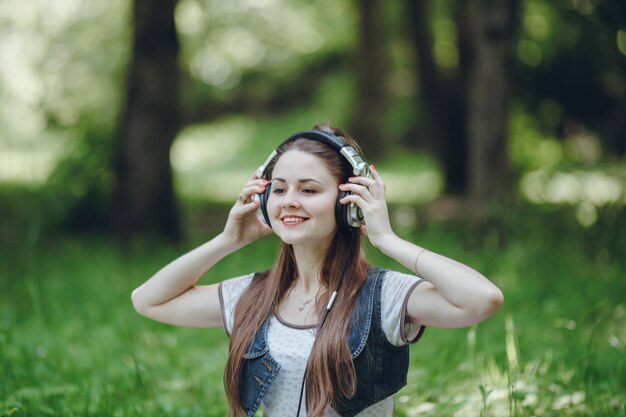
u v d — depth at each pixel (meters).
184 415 3.66
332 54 28.28
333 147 2.45
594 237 7.59
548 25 12.11
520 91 12.76
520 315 5.35
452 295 2.23
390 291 2.38
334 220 2.44
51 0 12.83
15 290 6.46
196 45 17.88
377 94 22.83
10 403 3.57
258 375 2.42
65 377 4.23
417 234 9.58
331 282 2.46
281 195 2.46
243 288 2.62
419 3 15.67
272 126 28.64
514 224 8.12
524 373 4.16
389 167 23.33
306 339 2.40
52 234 9.62
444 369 4.33
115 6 13.14
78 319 5.64
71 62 12.55
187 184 20.52
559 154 12.91
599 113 12.38
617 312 5.20
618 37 9.68
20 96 12.61
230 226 2.56
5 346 4.48
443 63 19.44
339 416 2.38
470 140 9.15
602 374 3.99
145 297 2.66
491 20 8.88
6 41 12.73
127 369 4.38
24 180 11.55
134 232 9.55
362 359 2.34
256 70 27.91
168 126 9.80
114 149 10.27
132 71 9.71
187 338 5.25
